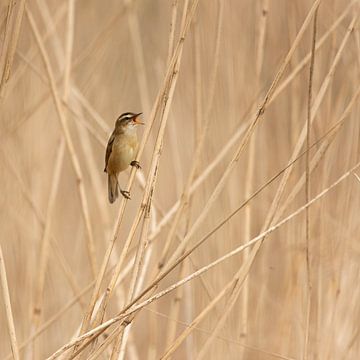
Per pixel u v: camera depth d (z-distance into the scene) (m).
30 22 8.72
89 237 8.83
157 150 7.23
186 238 7.40
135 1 11.00
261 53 9.32
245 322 9.13
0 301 10.87
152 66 14.46
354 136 9.70
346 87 9.64
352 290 9.57
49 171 11.94
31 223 11.21
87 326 7.26
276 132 10.84
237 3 10.93
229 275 10.34
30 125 11.68
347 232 9.77
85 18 13.70
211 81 8.33
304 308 9.72
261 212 10.57
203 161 10.51
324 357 9.15
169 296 13.12
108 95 13.15
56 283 11.28
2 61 7.29
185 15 7.28
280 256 10.70
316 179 10.17
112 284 7.25
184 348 11.94
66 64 9.28
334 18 9.81
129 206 13.59
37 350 9.83
